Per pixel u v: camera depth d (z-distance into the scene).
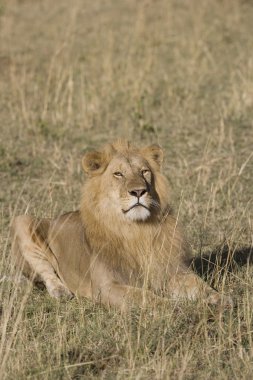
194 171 14.84
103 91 19.94
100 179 9.76
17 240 11.02
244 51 23.20
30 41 25.89
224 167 15.12
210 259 11.05
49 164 16.03
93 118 18.56
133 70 21.12
